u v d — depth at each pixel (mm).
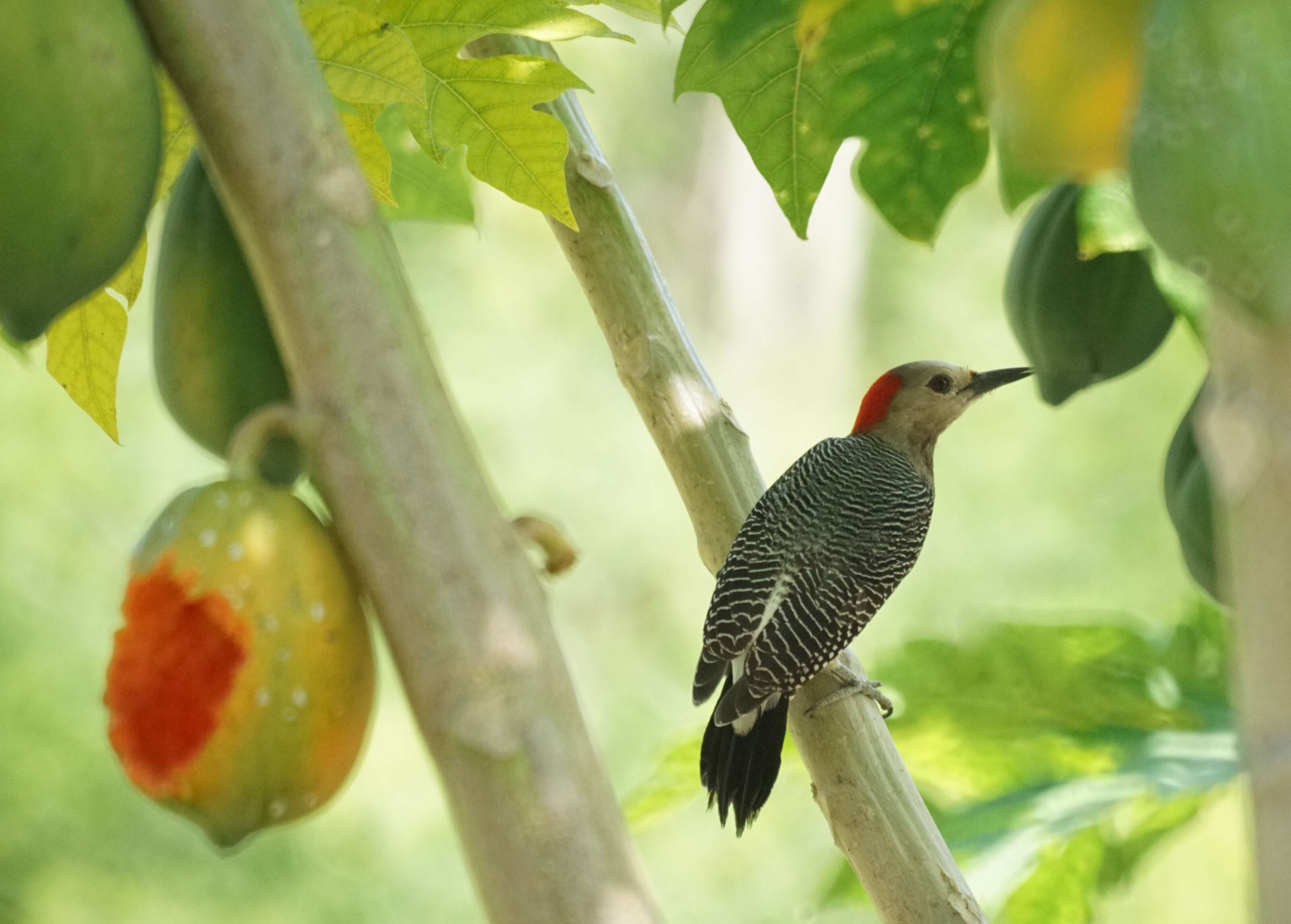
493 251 24219
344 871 19250
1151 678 5742
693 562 22844
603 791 2113
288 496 2197
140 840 18594
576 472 22906
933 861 4117
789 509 5957
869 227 26891
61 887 17984
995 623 5852
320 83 2285
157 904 18250
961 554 23703
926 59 4566
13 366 20281
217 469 20859
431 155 4457
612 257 4598
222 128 2234
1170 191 1675
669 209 27406
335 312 2172
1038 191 4906
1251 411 1642
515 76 4320
